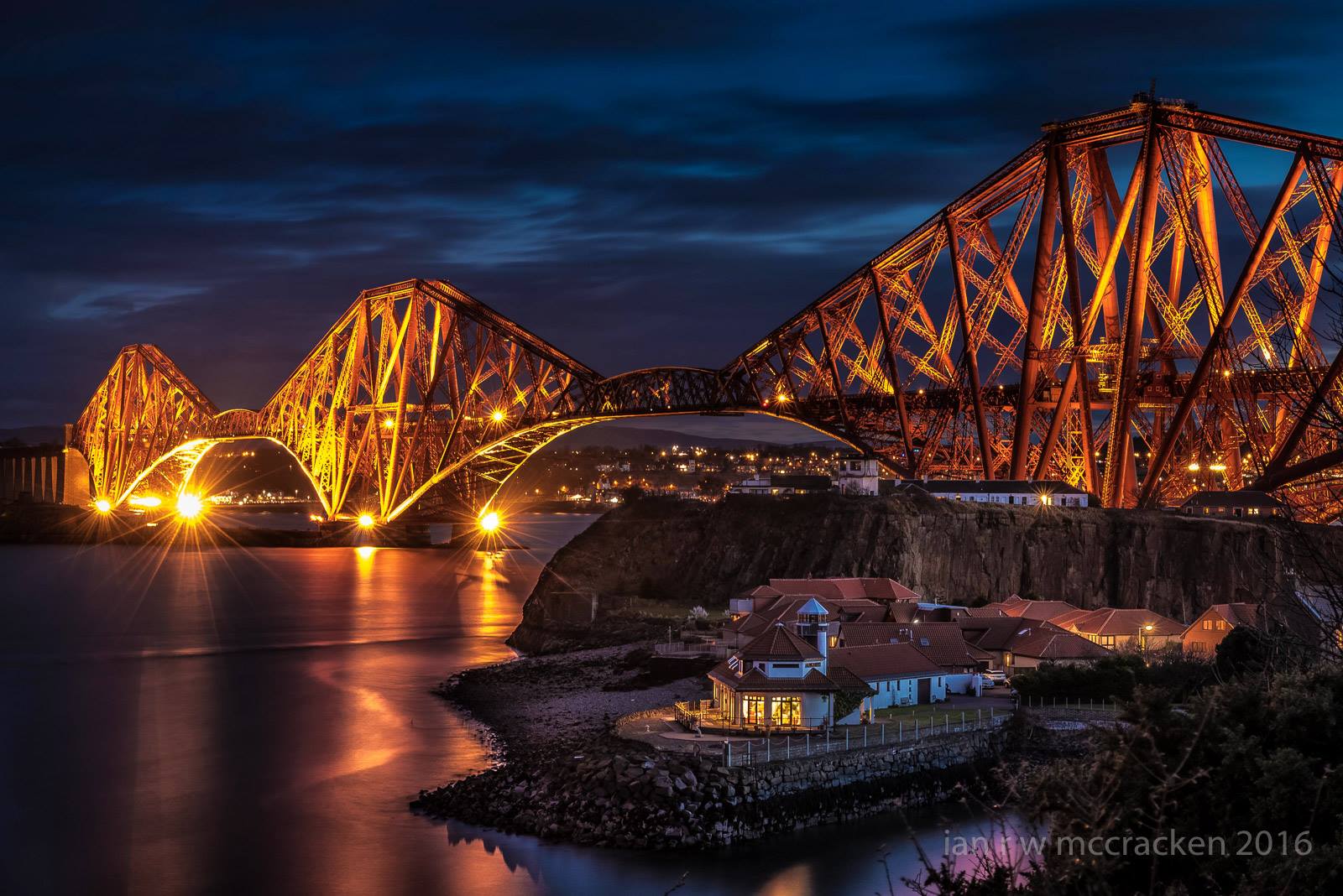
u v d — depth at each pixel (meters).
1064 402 132.75
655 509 149.62
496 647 133.25
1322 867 22.84
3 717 92.62
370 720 91.50
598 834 61.62
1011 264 137.00
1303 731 29.23
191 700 100.38
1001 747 74.69
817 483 157.12
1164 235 124.94
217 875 56.84
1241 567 111.00
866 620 104.06
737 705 75.44
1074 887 20.77
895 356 152.88
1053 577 120.56
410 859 59.00
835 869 56.88
